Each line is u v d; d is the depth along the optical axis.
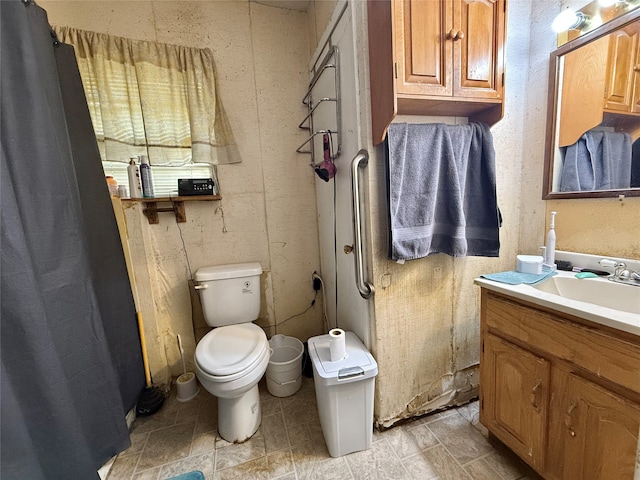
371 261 1.27
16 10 0.90
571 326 0.85
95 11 1.55
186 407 1.65
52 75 1.12
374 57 1.12
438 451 1.26
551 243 1.28
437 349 1.45
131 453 1.32
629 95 1.08
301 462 1.24
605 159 1.17
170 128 1.67
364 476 1.16
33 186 0.92
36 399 0.83
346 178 1.41
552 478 0.96
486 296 1.18
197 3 1.68
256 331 1.58
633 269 1.09
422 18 1.03
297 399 1.68
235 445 1.35
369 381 1.22
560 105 1.31
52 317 0.95
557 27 1.22
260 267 1.80
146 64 1.60
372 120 1.18
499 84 1.17
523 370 1.03
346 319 1.64
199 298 1.84
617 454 0.77
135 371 1.56
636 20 1.04
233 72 1.79
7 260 0.77
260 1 1.76
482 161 1.27
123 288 1.50
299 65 1.89
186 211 1.80
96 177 1.37
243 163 1.87
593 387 0.81
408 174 1.17
